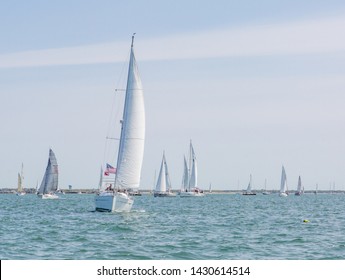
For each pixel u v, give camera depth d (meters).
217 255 88.38
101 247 95.06
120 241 102.88
